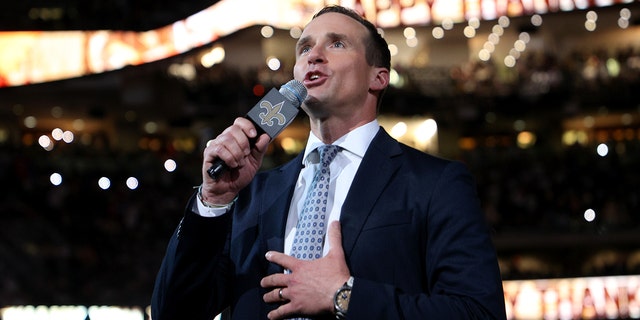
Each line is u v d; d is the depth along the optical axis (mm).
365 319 1918
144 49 15664
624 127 22672
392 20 18297
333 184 2184
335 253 2006
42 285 13805
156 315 2139
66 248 14594
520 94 21516
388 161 2182
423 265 2094
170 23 15594
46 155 18156
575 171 19234
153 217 16562
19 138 21875
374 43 2293
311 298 1953
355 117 2246
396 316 1917
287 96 2105
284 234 2166
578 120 22609
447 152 22062
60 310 13562
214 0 15414
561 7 18688
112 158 18078
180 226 2143
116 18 15766
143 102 21156
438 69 22141
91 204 16562
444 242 2049
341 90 2199
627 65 21984
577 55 22500
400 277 2043
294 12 16156
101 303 13828
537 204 18297
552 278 15688
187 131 21484
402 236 2072
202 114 20547
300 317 2037
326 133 2260
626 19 22984
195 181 17938
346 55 2225
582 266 17750
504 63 23891
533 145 22141
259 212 2246
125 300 13953
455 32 23391
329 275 1967
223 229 2107
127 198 16859
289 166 2326
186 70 21797
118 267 14719
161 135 21531
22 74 15883
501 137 22469
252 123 2062
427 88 21703
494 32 23578
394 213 2092
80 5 16062
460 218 2061
